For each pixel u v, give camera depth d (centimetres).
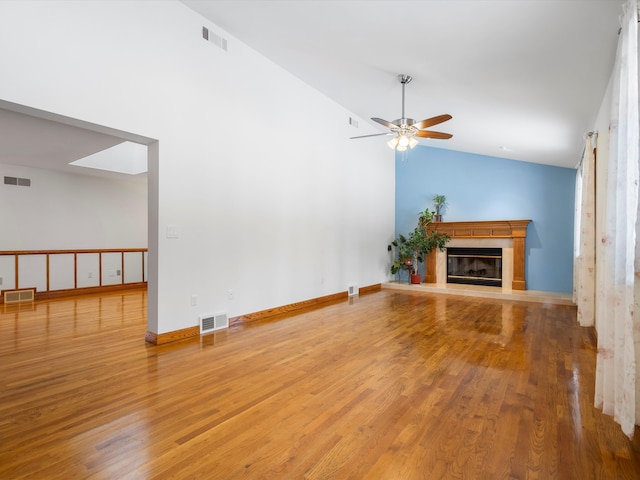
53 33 278
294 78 533
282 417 211
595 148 411
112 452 175
